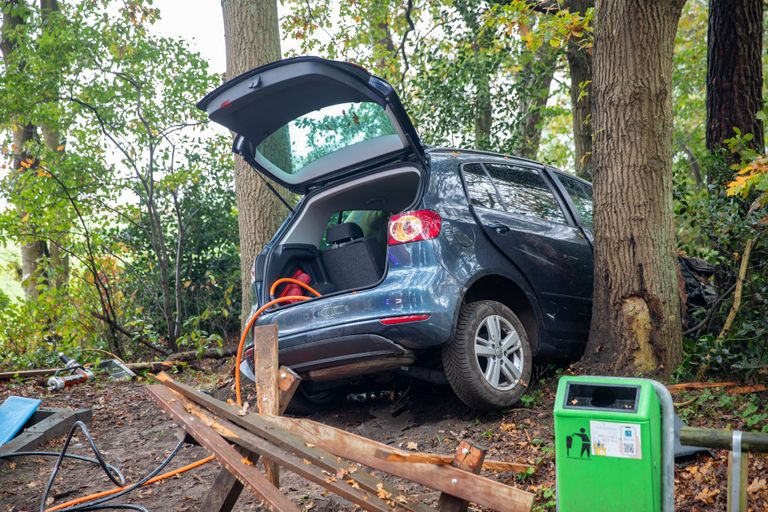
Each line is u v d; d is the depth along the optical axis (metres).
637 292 4.94
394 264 4.57
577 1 9.66
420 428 4.88
